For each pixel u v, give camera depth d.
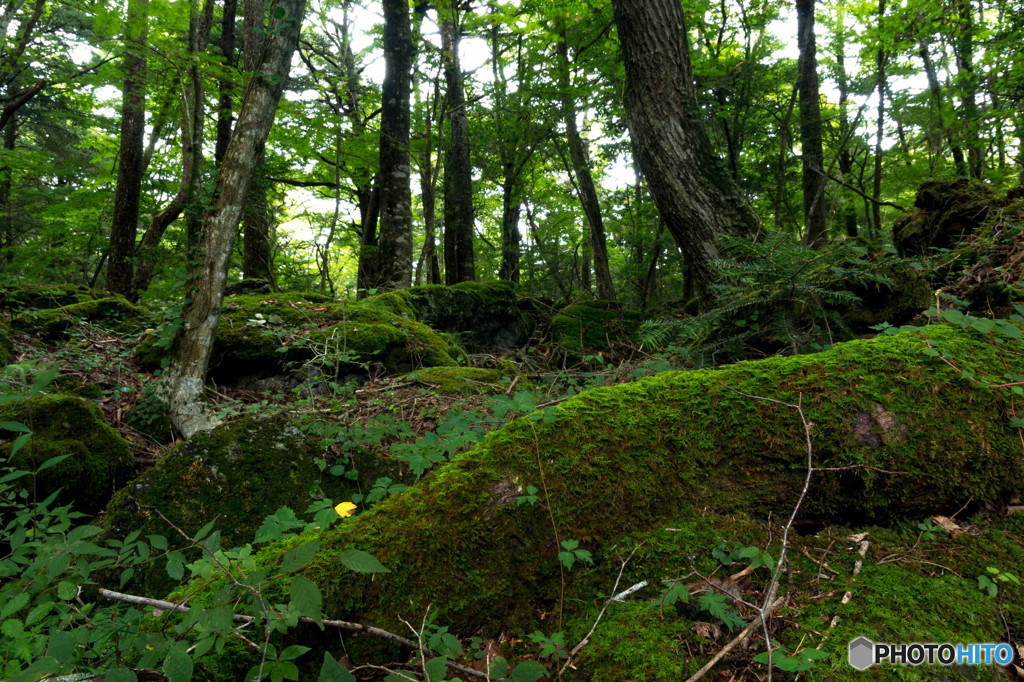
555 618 1.76
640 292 13.45
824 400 1.99
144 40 8.19
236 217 3.92
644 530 1.90
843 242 3.43
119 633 1.60
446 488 1.92
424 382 4.49
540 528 1.86
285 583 1.67
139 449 3.65
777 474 1.97
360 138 11.45
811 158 9.65
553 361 7.46
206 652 1.45
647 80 5.19
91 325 5.90
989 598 1.66
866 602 1.65
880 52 9.92
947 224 4.56
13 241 14.80
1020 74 8.77
